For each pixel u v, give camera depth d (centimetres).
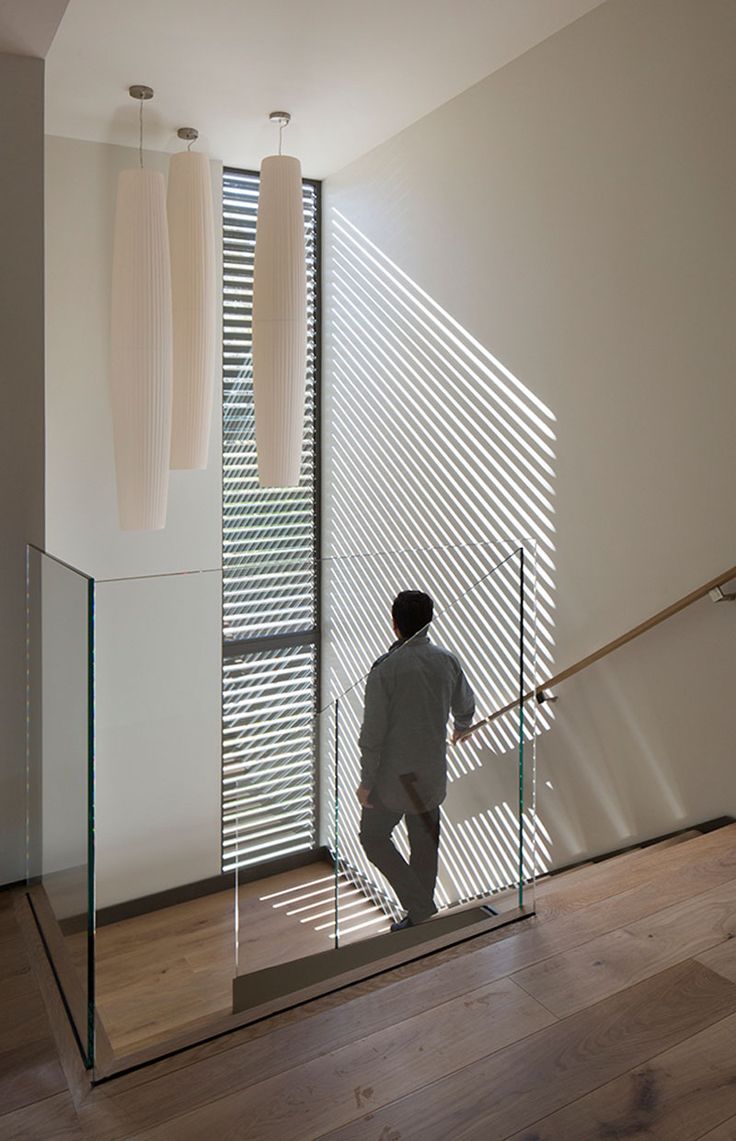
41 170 265
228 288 481
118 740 192
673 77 288
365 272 459
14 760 270
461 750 237
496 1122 164
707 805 296
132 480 391
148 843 195
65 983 208
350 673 325
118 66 352
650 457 306
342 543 497
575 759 347
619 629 324
